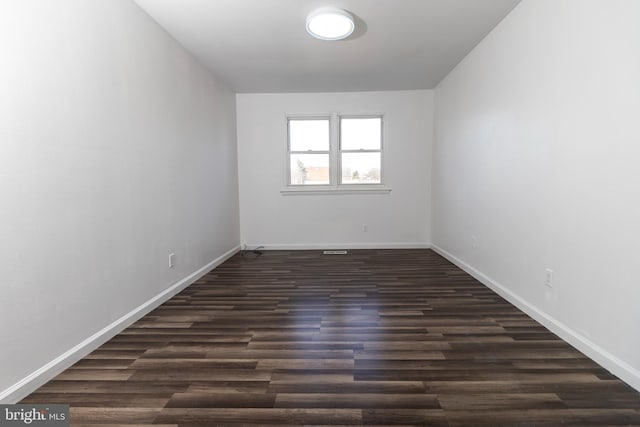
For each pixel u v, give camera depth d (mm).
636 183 1535
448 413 1400
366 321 2354
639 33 1509
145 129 2529
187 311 2576
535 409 1417
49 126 1656
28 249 1542
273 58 3529
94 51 1976
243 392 1550
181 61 3150
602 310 1743
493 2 2486
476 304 2668
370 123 5023
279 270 3846
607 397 1486
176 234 3041
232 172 4762
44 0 1622
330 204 5090
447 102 4207
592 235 1805
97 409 1437
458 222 3902
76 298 1837
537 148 2309
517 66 2555
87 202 1920
